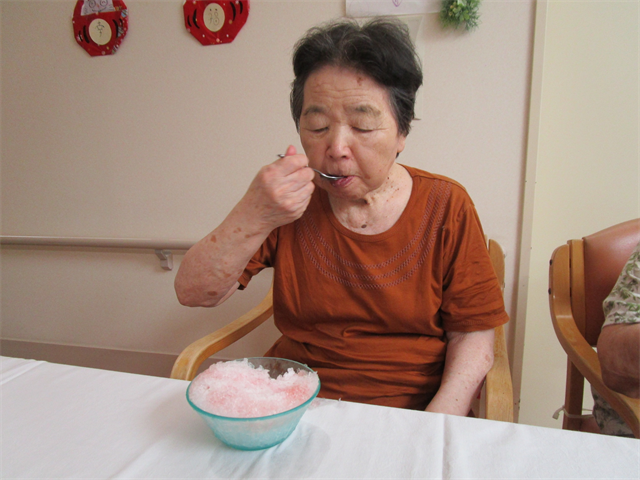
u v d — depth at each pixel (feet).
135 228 5.30
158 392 1.78
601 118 4.05
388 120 2.11
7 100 5.41
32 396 1.76
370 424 1.52
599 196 4.17
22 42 5.20
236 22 4.48
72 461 1.36
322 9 4.28
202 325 5.25
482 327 2.44
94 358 5.71
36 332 5.92
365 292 2.50
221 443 1.43
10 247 5.78
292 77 4.48
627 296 2.08
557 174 4.22
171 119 4.92
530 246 4.13
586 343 2.64
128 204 5.27
